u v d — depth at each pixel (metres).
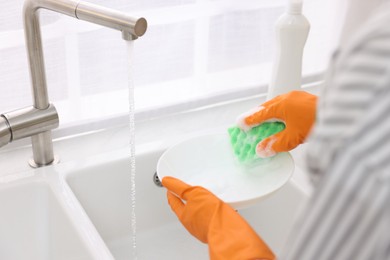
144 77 1.06
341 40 1.15
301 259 0.35
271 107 0.77
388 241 0.32
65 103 1.00
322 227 0.34
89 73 1.00
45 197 0.89
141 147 0.99
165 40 1.04
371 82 0.32
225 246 0.60
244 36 1.12
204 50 1.09
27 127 0.84
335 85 0.34
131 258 0.97
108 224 0.98
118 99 1.05
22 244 0.89
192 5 1.02
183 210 0.70
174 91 1.11
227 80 1.16
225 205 0.67
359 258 0.33
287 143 0.76
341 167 0.32
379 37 0.32
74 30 0.94
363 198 0.32
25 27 0.78
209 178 0.84
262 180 0.80
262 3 1.09
